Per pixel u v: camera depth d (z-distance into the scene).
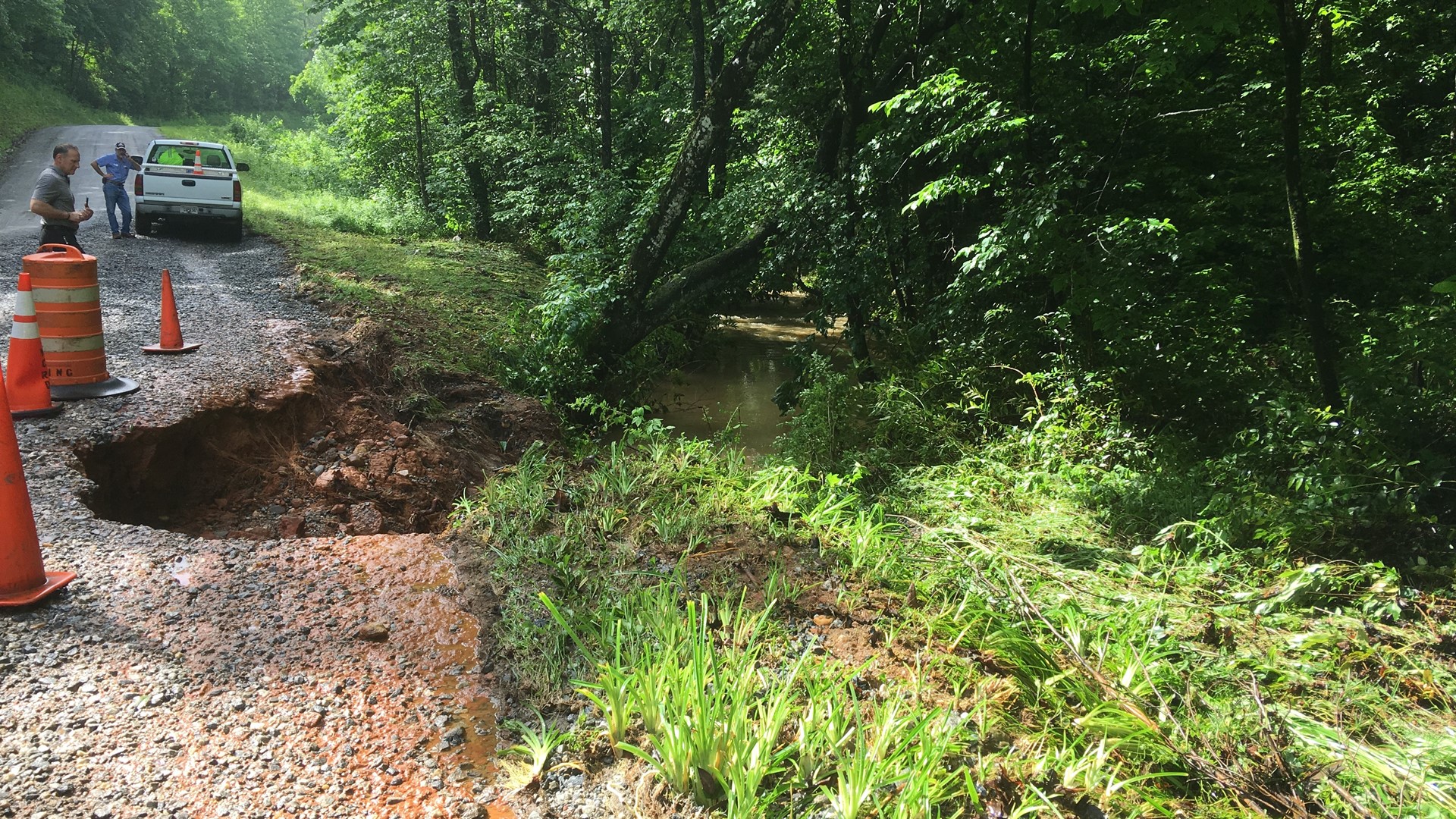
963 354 8.95
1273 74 9.94
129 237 16.20
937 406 8.20
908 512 6.09
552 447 8.62
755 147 15.20
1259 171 9.47
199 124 70.94
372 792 2.83
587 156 18.91
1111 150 9.69
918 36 10.77
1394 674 3.80
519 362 10.32
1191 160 10.06
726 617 3.82
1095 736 3.23
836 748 2.91
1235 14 7.66
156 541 4.62
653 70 20.19
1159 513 5.74
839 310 10.86
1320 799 2.91
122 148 15.88
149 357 7.88
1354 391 6.41
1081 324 8.36
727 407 11.89
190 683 3.35
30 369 6.11
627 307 10.98
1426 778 3.02
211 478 6.51
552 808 2.80
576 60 21.25
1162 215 9.03
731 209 12.44
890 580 4.54
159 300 10.68
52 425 5.99
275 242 17.02
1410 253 9.38
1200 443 7.32
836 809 2.70
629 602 3.99
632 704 3.15
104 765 2.85
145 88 70.62
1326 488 5.33
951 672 3.62
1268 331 10.20
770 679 3.46
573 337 10.32
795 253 11.24
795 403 10.61
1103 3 7.89
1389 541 5.05
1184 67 10.14
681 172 10.73
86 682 3.31
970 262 8.07
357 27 22.48
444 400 9.06
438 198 23.59
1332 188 9.48
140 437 6.07
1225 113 9.52
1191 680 3.56
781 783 2.85
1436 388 6.60
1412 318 7.52
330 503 6.67
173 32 77.31
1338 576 4.66
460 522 5.30
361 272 13.94
